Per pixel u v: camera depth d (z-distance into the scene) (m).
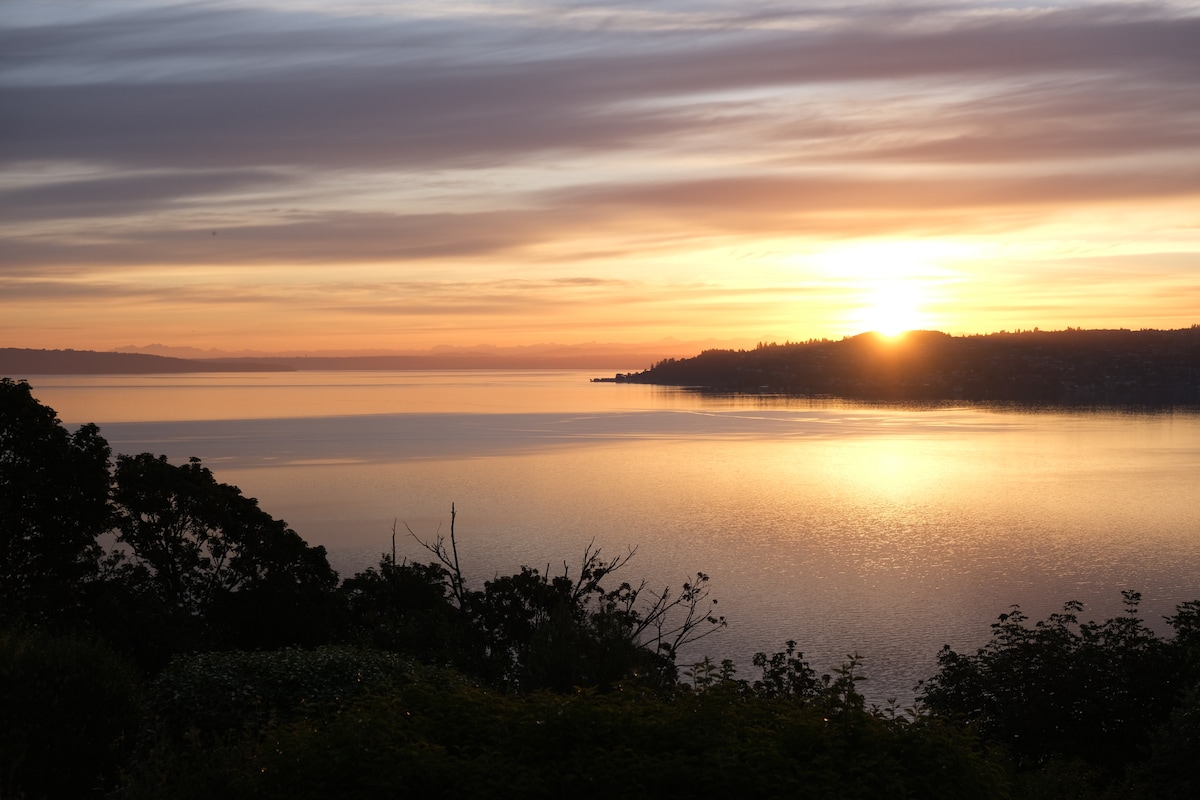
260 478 167.25
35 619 26.86
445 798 9.83
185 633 29.06
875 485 164.50
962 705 27.69
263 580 32.62
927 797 9.96
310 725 11.02
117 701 12.62
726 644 67.88
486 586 34.62
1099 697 25.75
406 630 29.94
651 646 64.19
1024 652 27.33
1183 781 17.84
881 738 10.46
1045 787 18.64
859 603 81.62
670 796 9.80
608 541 110.38
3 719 11.79
